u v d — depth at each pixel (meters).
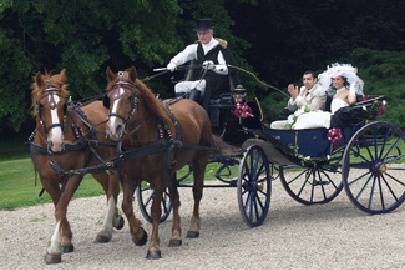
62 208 9.95
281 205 13.66
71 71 22.17
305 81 14.04
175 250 10.27
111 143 10.36
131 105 9.80
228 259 9.53
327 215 12.46
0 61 22.00
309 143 12.39
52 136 9.55
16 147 23.78
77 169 10.09
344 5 29.08
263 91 26.77
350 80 13.12
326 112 12.52
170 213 13.28
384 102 12.83
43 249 10.75
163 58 22.83
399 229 10.99
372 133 12.58
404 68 25.47
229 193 15.16
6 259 10.20
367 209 12.22
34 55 23.08
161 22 22.67
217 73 12.40
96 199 14.87
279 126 12.80
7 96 22.09
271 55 28.23
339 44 28.20
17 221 12.97
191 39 24.36
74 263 9.73
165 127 10.22
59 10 21.72
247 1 26.17
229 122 12.11
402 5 28.84
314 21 29.08
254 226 11.67
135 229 10.55
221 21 24.98
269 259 9.43
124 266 9.43
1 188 16.72
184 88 12.39
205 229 11.73
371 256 9.35
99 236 11.05
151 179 10.18
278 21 28.03
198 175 11.44
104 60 22.39
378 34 28.52
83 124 10.30
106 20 22.17
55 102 9.62
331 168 12.91
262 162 12.00
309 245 10.12
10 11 22.61
